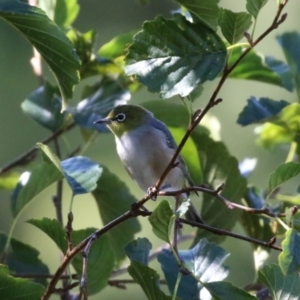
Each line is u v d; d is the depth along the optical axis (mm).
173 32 5883
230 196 9172
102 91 9898
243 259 14016
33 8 6426
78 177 7023
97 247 7645
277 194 9492
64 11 9812
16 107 16516
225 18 5570
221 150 9414
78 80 6754
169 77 5809
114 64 9836
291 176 5941
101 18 16672
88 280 7754
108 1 16703
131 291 15195
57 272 6281
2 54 16734
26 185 7953
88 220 16250
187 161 9602
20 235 15781
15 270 9062
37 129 16484
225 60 5777
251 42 5379
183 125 10281
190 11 6043
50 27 6520
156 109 10258
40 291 6551
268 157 14992
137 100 15312
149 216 5918
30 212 15906
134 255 6652
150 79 5820
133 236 9508
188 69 5809
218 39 5840
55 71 6801
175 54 5867
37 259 9156
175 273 6781
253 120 9086
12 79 16672
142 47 5918
